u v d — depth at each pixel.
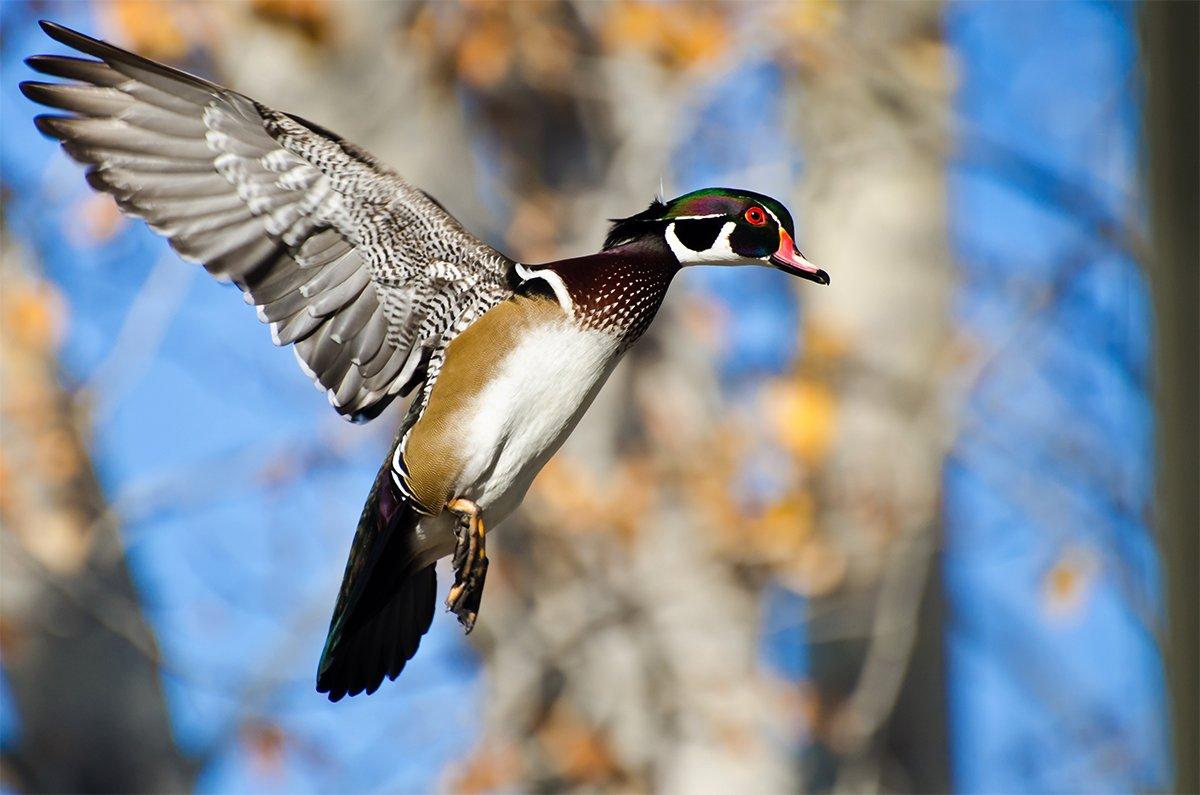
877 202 14.33
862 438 13.53
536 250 14.45
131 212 7.32
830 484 13.51
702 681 13.95
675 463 14.08
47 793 12.84
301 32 13.41
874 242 14.28
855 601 13.36
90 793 12.87
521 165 14.93
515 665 13.74
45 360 13.21
